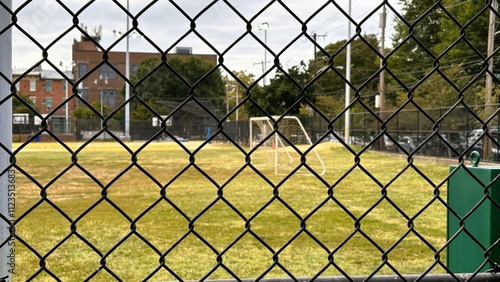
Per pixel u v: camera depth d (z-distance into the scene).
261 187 9.34
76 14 1.08
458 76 25.69
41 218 6.00
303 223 1.32
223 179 10.80
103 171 13.02
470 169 1.87
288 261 4.10
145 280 1.23
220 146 25.69
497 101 21.44
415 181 10.28
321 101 34.34
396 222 5.85
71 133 31.28
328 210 6.72
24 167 14.04
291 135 12.46
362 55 38.00
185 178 11.05
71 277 3.60
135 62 34.16
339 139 1.32
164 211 6.60
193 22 1.14
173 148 24.09
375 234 5.20
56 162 16.09
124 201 7.68
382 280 1.34
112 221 5.84
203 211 1.26
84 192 8.73
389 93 34.41
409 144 18.22
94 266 3.89
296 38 1.20
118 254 4.28
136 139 32.62
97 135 1.18
